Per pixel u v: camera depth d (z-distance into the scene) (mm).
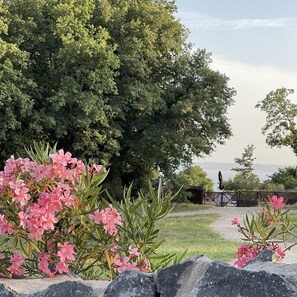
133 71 30547
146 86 31141
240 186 47938
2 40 27062
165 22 33094
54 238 4070
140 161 36031
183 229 21766
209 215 29453
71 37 28391
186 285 2453
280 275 2318
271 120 46531
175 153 34188
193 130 34625
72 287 2656
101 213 4098
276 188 45406
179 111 32094
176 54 34312
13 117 27203
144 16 32094
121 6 32031
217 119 35406
